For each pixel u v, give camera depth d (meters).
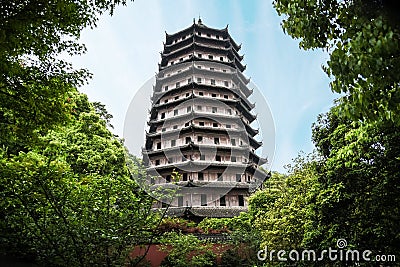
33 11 6.88
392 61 3.82
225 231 23.66
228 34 39.53
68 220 8.41
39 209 8.51
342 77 4.27
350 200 10.87
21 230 8.68
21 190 8.16
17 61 7.70
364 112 4.45
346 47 4.29
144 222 9.42
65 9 7.28
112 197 9.12
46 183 8.20
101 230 8.23
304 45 5.33
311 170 14.18
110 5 8.14
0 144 10.98
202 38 38.09
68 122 8.79
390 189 9.48
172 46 39.16
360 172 10.34
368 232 10.12
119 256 9.03
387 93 4.34
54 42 7.80
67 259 8.02
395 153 9.32
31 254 8.93
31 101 7.71
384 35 3.79
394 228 9.52
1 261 8.73
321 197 11.37
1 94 7.62
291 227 14.30
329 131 13.02
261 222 18.83
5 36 6.34
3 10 6.56
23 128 8.09
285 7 5.35
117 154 19.70
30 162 8.28
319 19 4.94
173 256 15.84
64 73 8.14
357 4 4.24
